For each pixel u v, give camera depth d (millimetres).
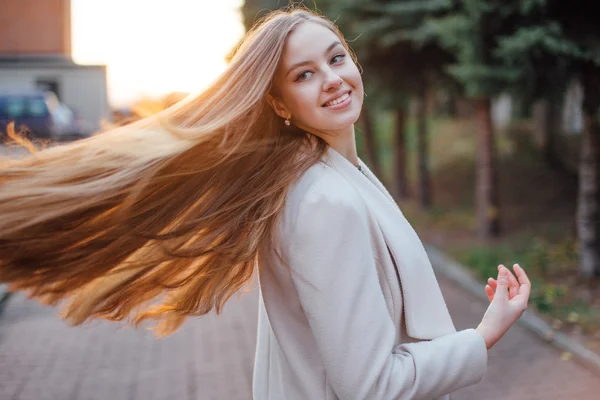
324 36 1227
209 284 1304
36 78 25906
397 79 9805
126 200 1168
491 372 4477
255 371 1467
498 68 6156
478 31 6363
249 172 1233
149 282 1260
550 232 9148
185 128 1234
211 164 1215
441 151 16469
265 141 1228
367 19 9000
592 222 6809
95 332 5496
